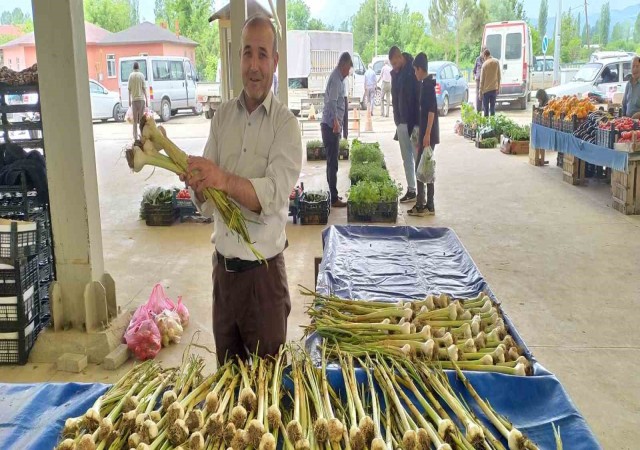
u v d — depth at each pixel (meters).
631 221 7.06
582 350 3.92
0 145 4.37
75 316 3.91
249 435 1.63
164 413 1.75
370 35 53.75
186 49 33.94
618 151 7.35
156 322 4.09
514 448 1.72
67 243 3.83
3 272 3.72
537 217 7.33
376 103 24.16
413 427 1.71
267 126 2.39
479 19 45.78
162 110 20.75
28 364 3.80
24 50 34.38
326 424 1.65
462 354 2.30
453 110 22.89
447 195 8.65
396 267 3.81
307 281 5.22
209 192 2.22
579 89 18.20
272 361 2.17
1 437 1.83
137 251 6.16
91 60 32.03
